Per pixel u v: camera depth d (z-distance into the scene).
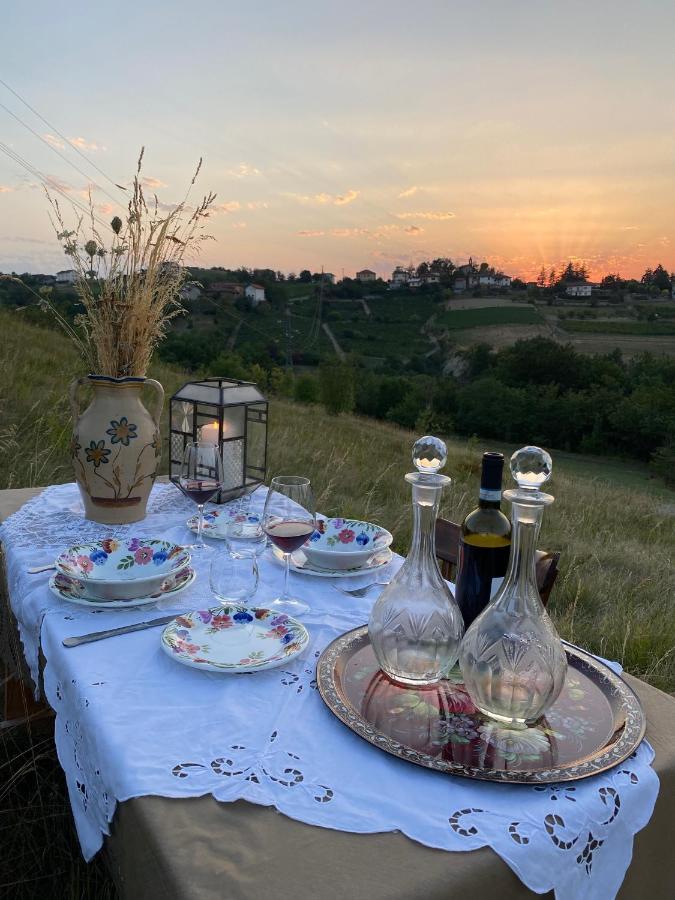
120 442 2.17
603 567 5.82
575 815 0.93
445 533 2.14
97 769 1.07
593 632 3.96
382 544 1.97
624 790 0.98
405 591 1.25
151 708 1.16
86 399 7.45
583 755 1.05
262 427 2.58
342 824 0.89
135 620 1.52
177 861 0.82
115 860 1.12
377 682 1.27
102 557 1.79
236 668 1.26
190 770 0.99
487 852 0.85
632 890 1.04
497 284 102.00
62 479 5.21
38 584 1.71
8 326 13.20
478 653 1.12
